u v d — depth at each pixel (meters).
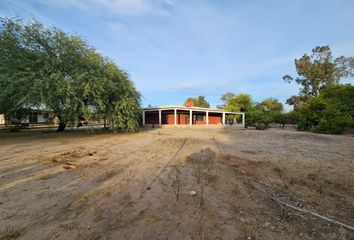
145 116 33.47
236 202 4.15
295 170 6.75
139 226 3.19
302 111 28.98
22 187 4.70
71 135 16.42
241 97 46.31
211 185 5.02
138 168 6.44
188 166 6.70
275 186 5.18
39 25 15.32
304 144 13.26
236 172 6.17
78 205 3.85
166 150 9.60
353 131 24.97
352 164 7.77
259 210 3.86
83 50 16.69
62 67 14.92
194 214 3.60
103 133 18.34
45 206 3.79
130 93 18.59
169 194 4.43
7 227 3.08
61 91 13.37
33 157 7.74
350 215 3.85
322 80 40.56
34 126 26.91
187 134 18.23
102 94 16.28
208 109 31.47
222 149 10.30
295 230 3.24
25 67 13.63
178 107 28.30
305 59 41.50
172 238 2.92
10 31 14.39
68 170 6.09
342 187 5.35
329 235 3.15
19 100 13.14
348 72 38.91
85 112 14.81
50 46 15.34
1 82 12.78
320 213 3.86
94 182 5.10
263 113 41.03
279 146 12.12
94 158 7.76
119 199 4.14
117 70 17.89
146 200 4.12
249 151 10.02
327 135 20.17
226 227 3.23
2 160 7.26
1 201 3.97
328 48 39.19
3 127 24.73
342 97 25.30
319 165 7.54
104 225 3.20
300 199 4.45
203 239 2.91
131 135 16.91
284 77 44.88
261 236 3.03
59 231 3.01
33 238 2.84
